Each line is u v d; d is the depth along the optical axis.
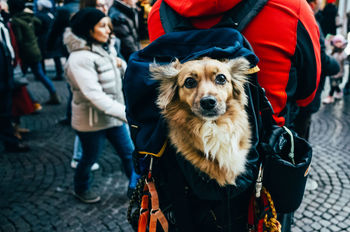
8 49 3.78
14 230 2.61
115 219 2.73
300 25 1.14
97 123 2.61
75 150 3.64
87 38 2.45
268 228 1.10
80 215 2.80
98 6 3.59
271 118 1.13
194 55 1.01
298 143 1.17
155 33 1.32
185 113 1.01
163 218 1.14
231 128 0.98
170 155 1.11
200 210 1.11
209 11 1.11
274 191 1.09
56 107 6.06
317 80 1.28
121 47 4.11
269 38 1.11
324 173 3.42
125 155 2.83
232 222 1.12
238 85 1.02
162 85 1.03
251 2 1.11
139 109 1.11
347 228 2.55
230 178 0.98
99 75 2.50
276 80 1.15
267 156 1.06
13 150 4.12
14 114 4.43
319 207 2.84
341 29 10.38
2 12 4.20
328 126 4.80
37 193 3.17
